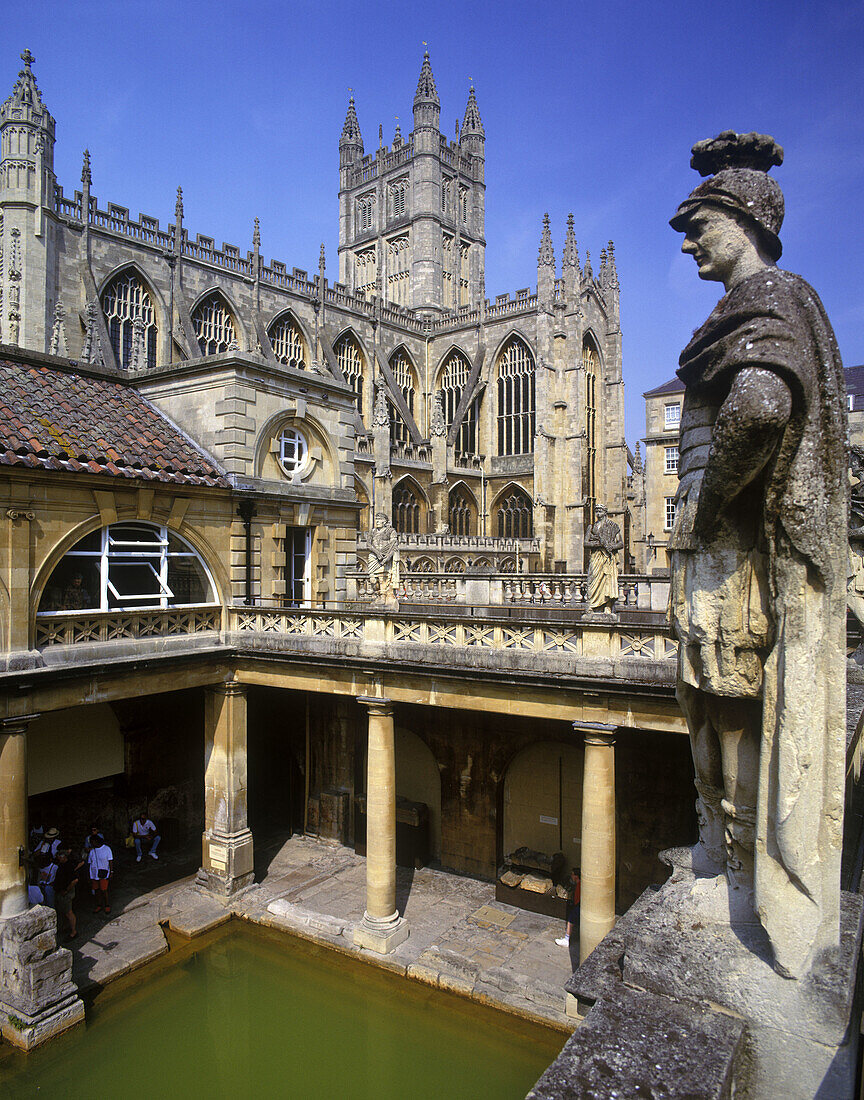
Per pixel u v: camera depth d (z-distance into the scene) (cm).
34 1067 1532
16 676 1633
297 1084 1609
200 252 5891
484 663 1708
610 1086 362
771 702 419
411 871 2427
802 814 397
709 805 515
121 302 5338
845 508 404
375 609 2072
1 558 1672
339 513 2725
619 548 1587
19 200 4488
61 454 1806
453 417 8088
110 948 1902
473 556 6281
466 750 2395
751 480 409
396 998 1766
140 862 2473
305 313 6800
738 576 433
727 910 465
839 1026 384
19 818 1673
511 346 7681
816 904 401
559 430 7219
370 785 1936
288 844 2672
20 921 1579
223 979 1873
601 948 494
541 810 2281
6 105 4512
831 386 406
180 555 2128
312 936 1991
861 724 733
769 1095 388
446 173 9869
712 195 479
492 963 1834
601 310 7994
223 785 2220
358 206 10475
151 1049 1695
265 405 2408
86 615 1858
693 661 471
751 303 423
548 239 7181
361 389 7406
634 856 2055
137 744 2508
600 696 1561
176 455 2180
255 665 2153
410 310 8175
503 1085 1544
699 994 421
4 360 2198
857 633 1305
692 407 479
